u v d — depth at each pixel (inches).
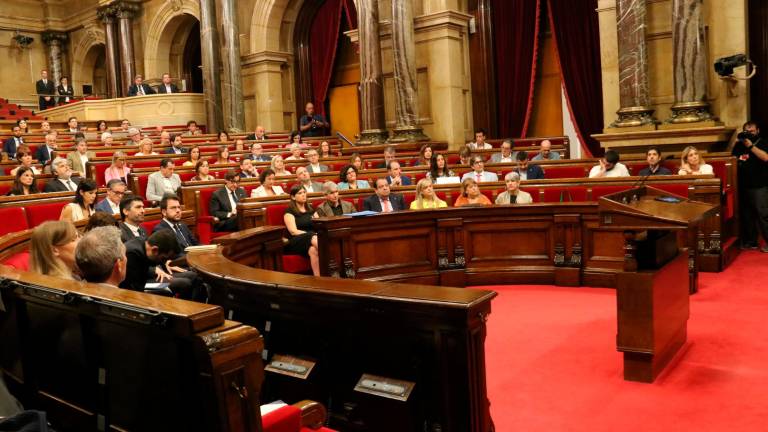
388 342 98.3
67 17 883.4
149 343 70.7
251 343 64.9
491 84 515.8
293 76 637.9
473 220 250.5
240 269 125.4
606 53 402.6
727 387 139.5
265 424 73.1
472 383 90.5
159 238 153.5
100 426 79.3
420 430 95.5
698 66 348.8
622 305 145.5
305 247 251.3
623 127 373.4
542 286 245.8
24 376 92.4
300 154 425.1
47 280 88.0
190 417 68.0
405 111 484.4
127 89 760.3
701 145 351.3
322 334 106.7
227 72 601.0
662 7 374.0
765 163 294.4
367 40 498.3
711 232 255.6
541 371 154.9
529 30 497.0
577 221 239.6
